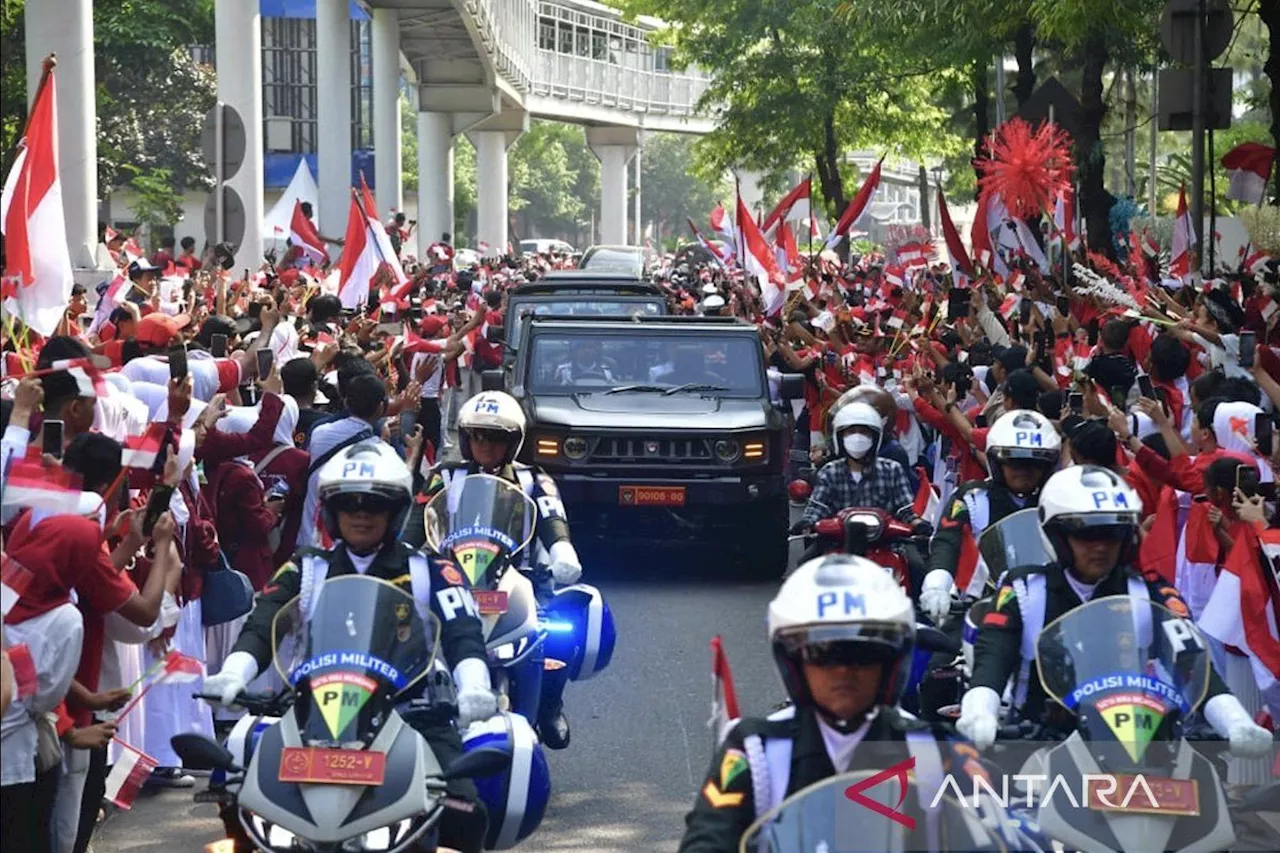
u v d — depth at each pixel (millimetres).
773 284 63938
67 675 17734
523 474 24266
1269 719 21828
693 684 30938
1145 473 24938
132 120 126938
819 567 12594
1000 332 50188
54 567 17578
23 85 96438
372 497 16703
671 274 141500
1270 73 56031
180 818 23328
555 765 26000
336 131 121938
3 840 18016
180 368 23375
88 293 58312
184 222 163500
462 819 16672
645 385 43125
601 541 46281
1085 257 65312
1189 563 23406
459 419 23766
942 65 83062
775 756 12469
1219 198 125562
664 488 40344
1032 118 60656
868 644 12195
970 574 22109
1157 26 72625
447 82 168500
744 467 40500
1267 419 24625
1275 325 43875
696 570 42750
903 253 78062
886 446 31094
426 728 16438
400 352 41531
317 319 42031
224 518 27516
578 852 21922
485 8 139250
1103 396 28875
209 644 26484
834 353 50156
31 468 17844
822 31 116250
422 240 172375
